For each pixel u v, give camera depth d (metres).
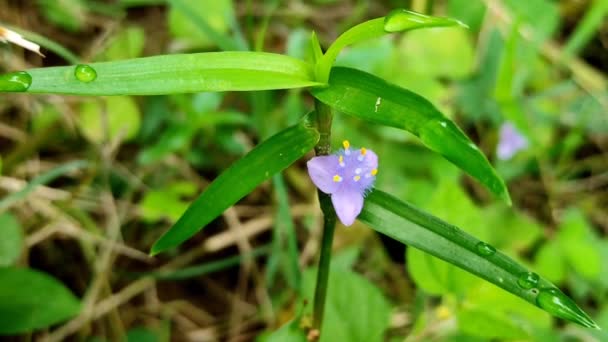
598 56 0.35
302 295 0.24
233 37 0.32
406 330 0.28
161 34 0.32
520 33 0.32
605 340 0.24
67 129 0.29
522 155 0.32
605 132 0.33
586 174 0.33
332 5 0.34
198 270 0.27
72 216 0.28
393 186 0.29
